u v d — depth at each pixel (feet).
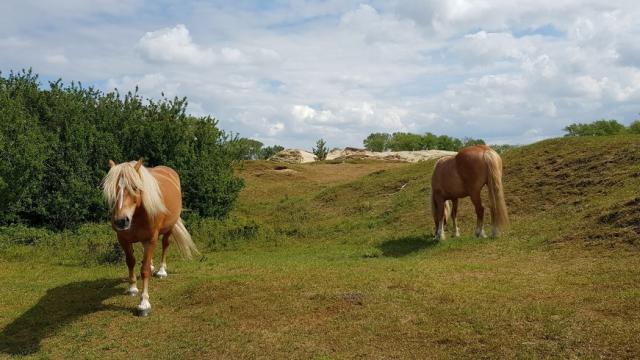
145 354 19.74
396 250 39.24
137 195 23.29
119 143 59.62
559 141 61.26
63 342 21.48
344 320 21.12
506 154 65.51
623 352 16.60
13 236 46.78
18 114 53.67
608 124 176.14
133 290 27.17
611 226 33.17
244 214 70.03
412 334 19.42
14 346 21.56
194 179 59.00
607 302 20.67
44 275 34.60
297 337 19.86
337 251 41.39
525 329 18.81
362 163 132.46
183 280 29.89
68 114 58.80
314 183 98.12
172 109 62.49
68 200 51.80
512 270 28.30
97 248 41.50
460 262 31.81
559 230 36.37
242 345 19.53
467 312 20.84
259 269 32.53
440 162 41.09
